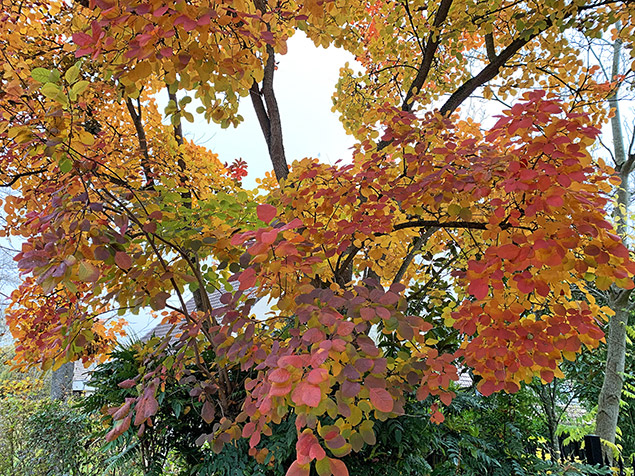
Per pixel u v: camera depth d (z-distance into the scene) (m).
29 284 2.38
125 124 3.02
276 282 1.47
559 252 1.10
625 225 3.42
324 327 1.16
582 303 1.38
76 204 1.16
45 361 1.61
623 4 2.37
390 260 2.46
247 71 1.28
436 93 3.14
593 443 3.08
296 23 1.59
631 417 4.56
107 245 1.19
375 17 3.18
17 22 2.32
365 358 1.07
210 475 1.89
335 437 0.97
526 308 1.50
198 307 2.64
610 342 3.65
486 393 1.41
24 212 2.16
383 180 1.66
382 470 1.83
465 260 2.40
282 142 2.45
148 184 2.56
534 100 1.18
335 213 1.82
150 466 2.17
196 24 0.92
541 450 3.07
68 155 1.14
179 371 1.84
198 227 1.70
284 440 1.70
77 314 1.60
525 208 1.27
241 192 1.67
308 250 1.46
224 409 1.86
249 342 1.44
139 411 1.45
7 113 1.36
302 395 0.83
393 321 1.23
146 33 0.97
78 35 0.98
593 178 1.34
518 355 1.39
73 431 3.33
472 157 1.43
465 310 1.45
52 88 1.00
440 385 1.36
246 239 1.09
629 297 3.48
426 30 2.52
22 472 3.42
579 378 4.24
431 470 2.02
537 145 1.16
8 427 3.74
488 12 2.34
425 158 1.50
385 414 1.16
